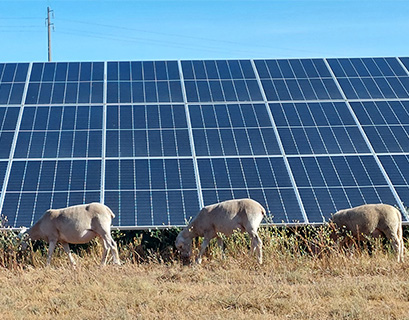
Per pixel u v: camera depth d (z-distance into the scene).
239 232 18.47
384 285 13.96
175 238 20.06
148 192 21.45
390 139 24.44
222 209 18.44
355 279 14.90
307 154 23.50
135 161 22.92
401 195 21.56
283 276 15.56
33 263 18.58
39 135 24.14
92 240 20.11
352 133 24.73
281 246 18.83
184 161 22.97
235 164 22.86
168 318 12.02
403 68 29.31
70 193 21.31
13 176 21.97
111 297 13.60
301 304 12.78
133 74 28.44
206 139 24.19
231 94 27.03
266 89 27.39
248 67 29.17
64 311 12.66
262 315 12.06
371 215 18.45
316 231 19.39
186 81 27.91
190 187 21.72
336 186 21.89
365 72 28.88
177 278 15.80
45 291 14.33
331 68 29.16
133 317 12.08
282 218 20.45
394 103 26.66
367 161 23.20
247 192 21.55
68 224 18.08
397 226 18.50
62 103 26.12
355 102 26.62
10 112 25.41
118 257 18.19
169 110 25.91
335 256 17.23
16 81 27.42
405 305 12.66
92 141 23.92
